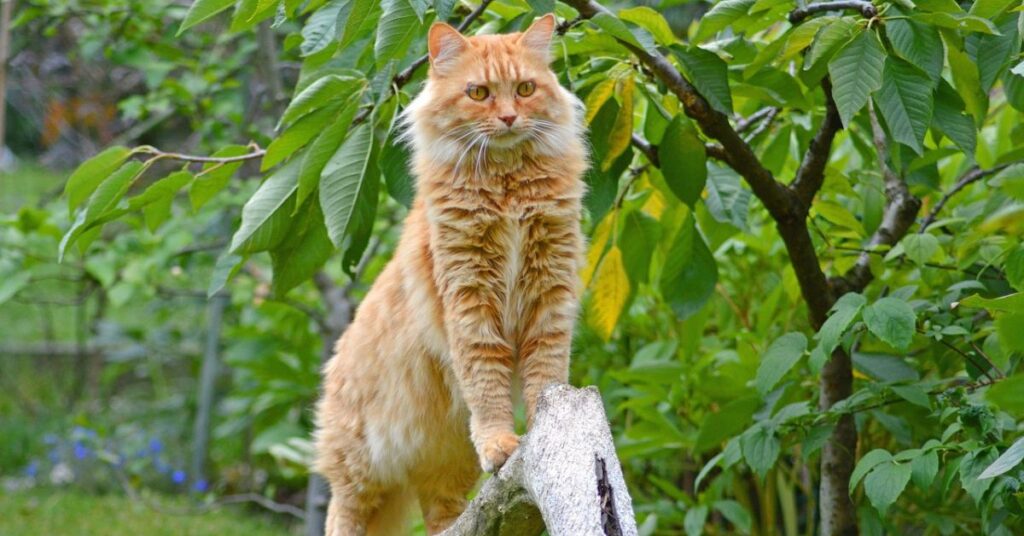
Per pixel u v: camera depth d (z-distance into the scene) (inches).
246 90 281.0
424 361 138.6
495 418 128.6
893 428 143.2
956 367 159.2
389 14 116.5
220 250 264.2
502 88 129.2
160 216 147.1
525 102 128.8
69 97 404.2
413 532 195.3
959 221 153.3
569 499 88.6
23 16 234.8
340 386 151.4
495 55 130.6
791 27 129.7
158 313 339.3
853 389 158.2
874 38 115.0
